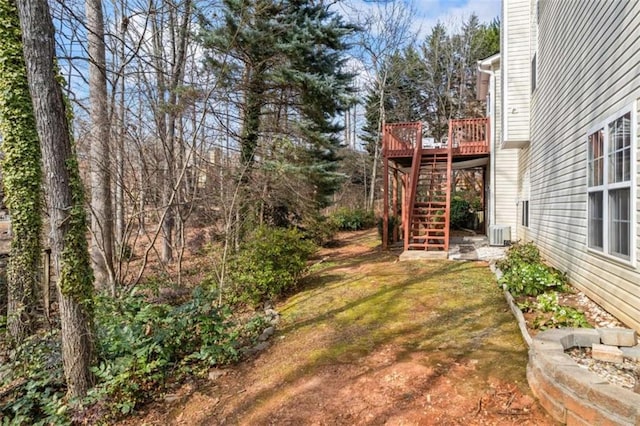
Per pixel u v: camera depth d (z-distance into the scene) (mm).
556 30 6707
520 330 4309
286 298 6996
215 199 8297
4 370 4395
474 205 17234
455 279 6871
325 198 12547
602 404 2334
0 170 7523
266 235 7613
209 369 4285
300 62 10258
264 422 3100
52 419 3512
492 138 11211
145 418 3488
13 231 6500
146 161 7234
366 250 11992
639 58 3676
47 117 3635
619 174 4152
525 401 2934
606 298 4473
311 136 11094
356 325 5090
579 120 5453
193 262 9625
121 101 7445
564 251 6141
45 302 5637
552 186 6953
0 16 6059
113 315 4711
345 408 3133
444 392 3184
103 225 6895
